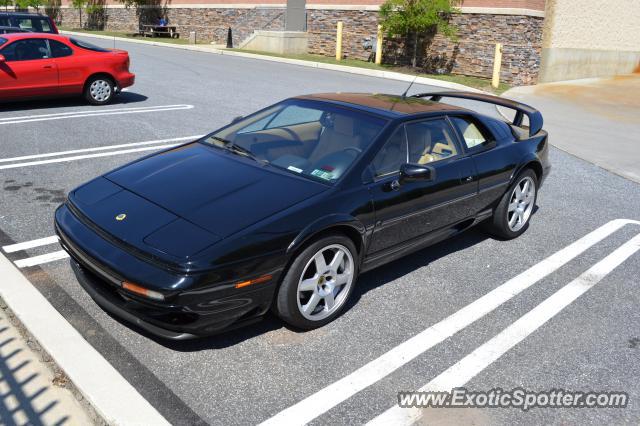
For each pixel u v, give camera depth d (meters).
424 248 5.43
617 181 8.64
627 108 16.48
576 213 6.94
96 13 36.84
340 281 4.09
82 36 30.22
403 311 4.36
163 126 9.77
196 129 9.66
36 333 3.60
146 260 3.40
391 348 3.87
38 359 3.47
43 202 5.97
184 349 3.68
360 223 4.08
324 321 4.05
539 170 6.05
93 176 6.89
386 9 20.72
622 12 24.84
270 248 3.55
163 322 3.42
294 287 3.75
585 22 22.84
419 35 22.16
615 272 5.29
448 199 4.89
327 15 24.92
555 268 5.30
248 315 3.67
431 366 3.71
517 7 19.81
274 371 3.53
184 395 3.27
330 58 24.50
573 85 21.30
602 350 4.02
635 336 4.23
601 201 7.52
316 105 5.00
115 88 11.62
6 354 3.49
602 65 24.56
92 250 3.59
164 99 12.39
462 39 21.22
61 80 10.87
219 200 3.85
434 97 6.41
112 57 11.41
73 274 4.53
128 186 4.13
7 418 3.01
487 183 5.30
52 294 4.22
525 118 7.25
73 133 8.98
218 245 3.43
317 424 3.12
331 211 3.90
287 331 3.98
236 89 14.30
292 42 25.47
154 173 4.30
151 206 3.83
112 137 8.85
